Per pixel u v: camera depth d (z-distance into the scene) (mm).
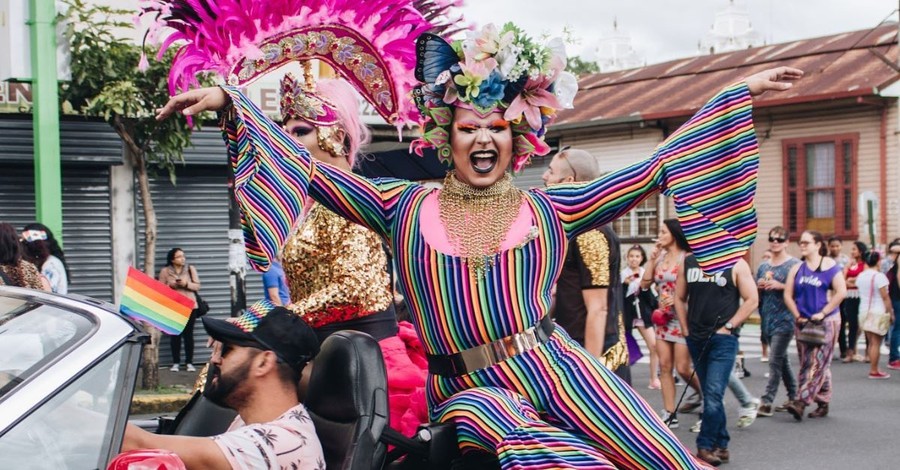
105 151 11617
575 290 5188
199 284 11898
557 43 3254
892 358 13586
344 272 3855
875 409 10008
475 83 3158
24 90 11250
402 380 3754
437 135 3301
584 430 3184
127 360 2500
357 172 4453
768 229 23000
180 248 12211
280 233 2984
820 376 9344
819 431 8781
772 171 22906
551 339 3238
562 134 24828
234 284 10734
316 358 3295
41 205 8453
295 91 3967
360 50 3871
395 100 3953
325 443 3184
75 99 10508
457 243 3189
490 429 3057
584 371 3195
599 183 3244
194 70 3436
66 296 2688
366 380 3164
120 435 2406
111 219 12109
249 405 3186
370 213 3309
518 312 3174
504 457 2967
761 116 22984
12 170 11680
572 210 3242
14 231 7027
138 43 11523
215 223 12719
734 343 7430
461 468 3236
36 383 2340
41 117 8398
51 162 8453
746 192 3141
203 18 3436
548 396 3172
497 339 3176
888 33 24016
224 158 12336
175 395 9953
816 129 22297
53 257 7754
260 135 3027
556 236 3234
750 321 21516
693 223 3166
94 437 2377
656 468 3186
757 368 13281
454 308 3178
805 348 9414
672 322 8320
